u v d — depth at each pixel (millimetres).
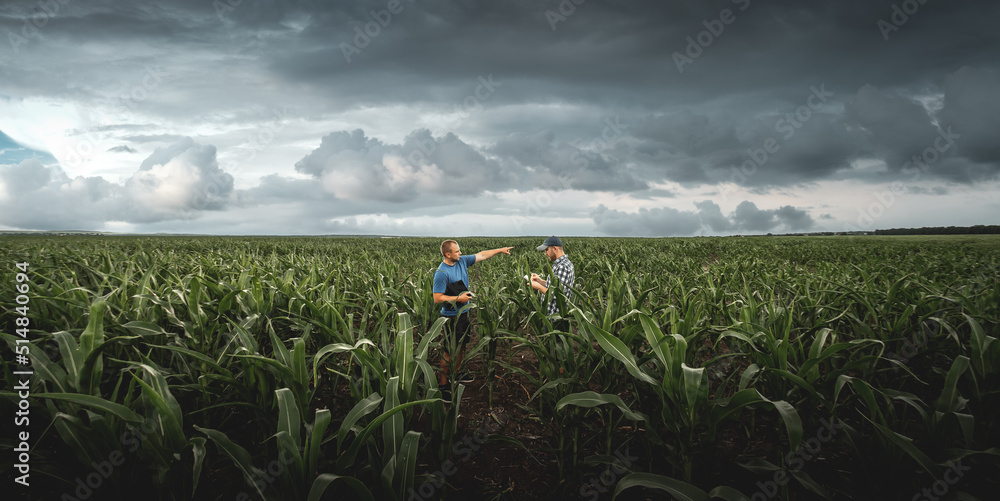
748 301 4238
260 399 2910
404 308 5000
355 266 10133
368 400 2346
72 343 2373
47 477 2545
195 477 1999
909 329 3664
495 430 3703
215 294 4531
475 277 10938
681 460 2578
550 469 3156
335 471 2234
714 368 3316
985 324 3855
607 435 2941
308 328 3383
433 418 2602
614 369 3074
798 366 3199
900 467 2303
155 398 1988
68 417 2029
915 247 22547
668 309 3373
